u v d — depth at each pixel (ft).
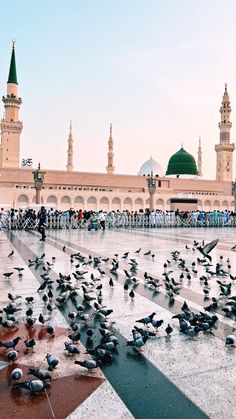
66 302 26.09
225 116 398.21
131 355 16.71
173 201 290.56
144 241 75.05
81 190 278.46
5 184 271.69
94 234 96.63
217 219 156.15
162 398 12.99
